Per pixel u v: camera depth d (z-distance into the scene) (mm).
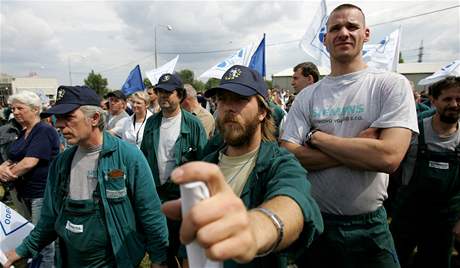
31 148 3260
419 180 2684
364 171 1845
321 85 2115
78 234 1983
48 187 2209
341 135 1943
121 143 2096
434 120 2619
